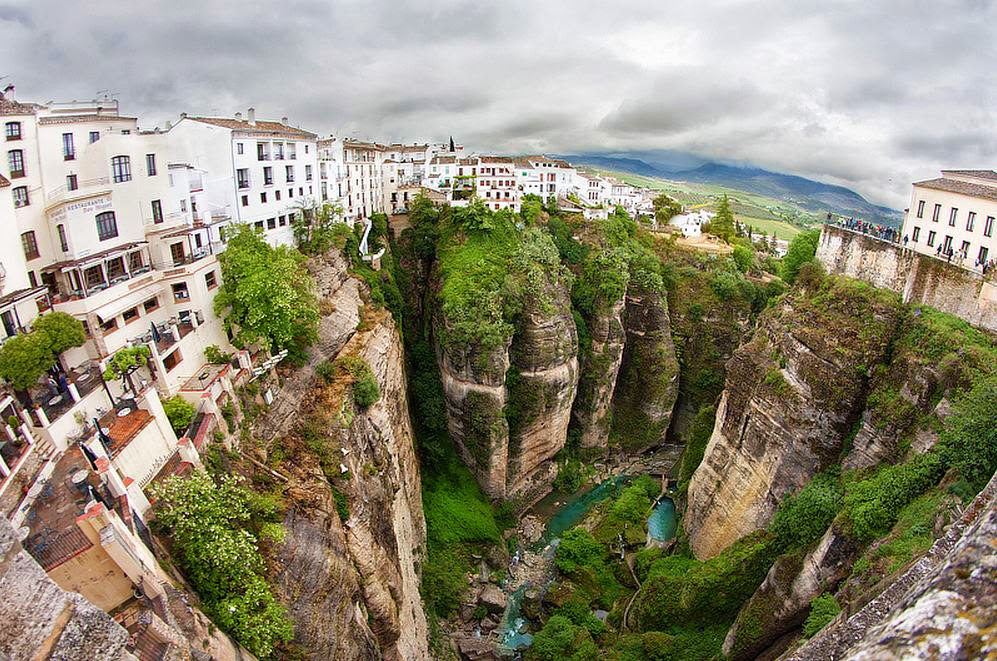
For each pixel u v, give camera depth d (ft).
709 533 164.25
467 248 225.15
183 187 134.31
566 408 221.25
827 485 127.85
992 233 122.83
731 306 259.39
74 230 104.88
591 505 215.72
